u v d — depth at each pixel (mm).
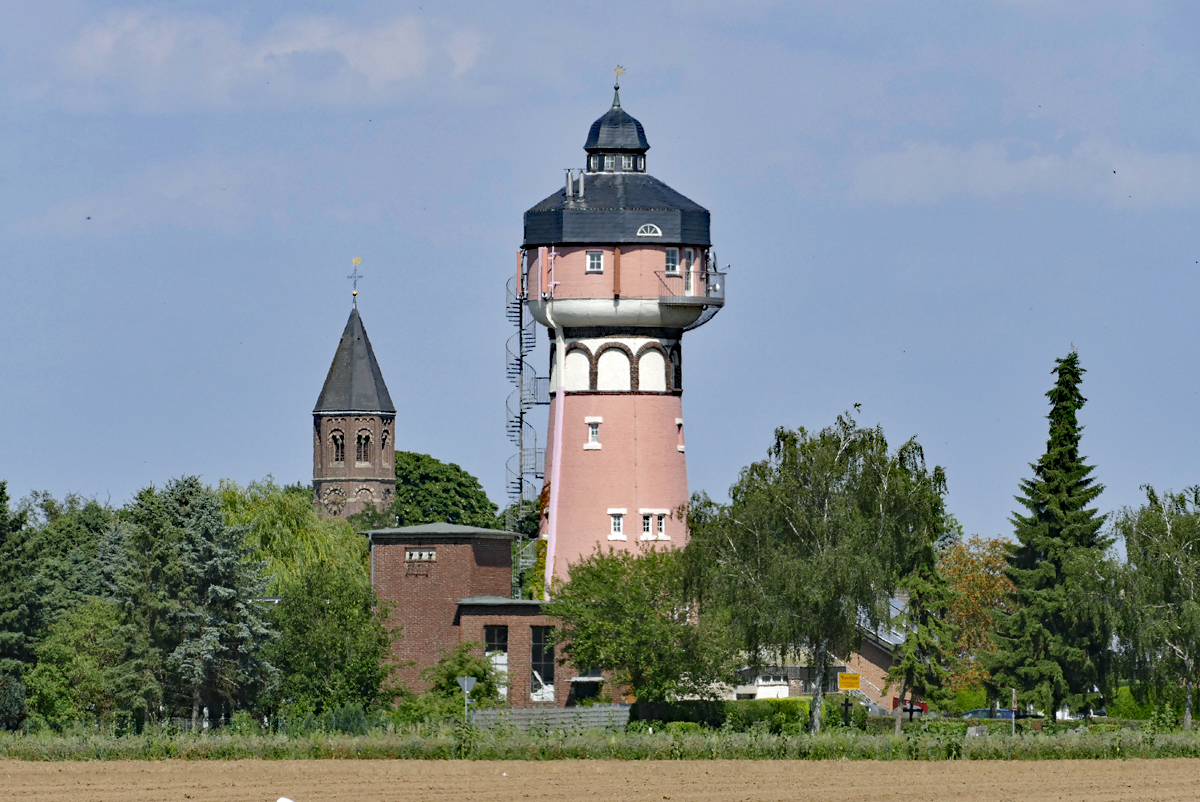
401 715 190375
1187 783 139875
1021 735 169875
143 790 127125
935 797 128750
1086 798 130000
